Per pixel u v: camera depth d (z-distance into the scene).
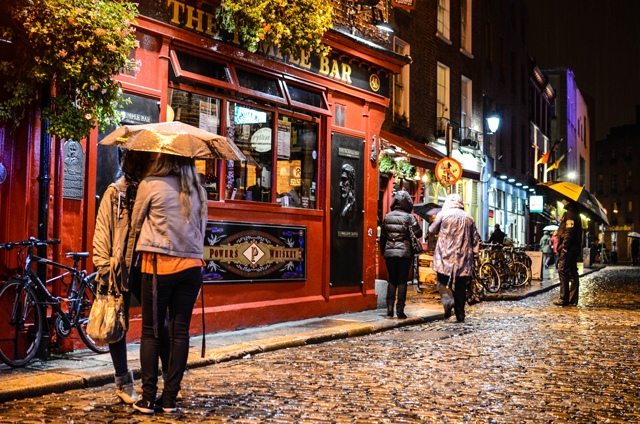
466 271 12.09
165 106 9.37
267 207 11.04
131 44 7.63
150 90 9.14
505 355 8.61
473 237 12.20
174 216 5.53
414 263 20.27
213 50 10.11
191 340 9.23
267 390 6.50
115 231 5.73
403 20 21.98
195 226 5.66
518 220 39.09
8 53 7.48
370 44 13.07
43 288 7.50
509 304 16.12
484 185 30.75
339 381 6.95
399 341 9.88
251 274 10.73
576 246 15.88
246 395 6.27
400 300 12.03
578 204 21.06
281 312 11.22
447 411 5.73
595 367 7.84
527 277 21.61
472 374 7.36
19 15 6.96
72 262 8.20
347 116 13.10
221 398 6.14
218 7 10.00
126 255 5.66
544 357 8.48
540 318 12.96
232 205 10.40
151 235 5.47
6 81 7.48
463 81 28.39
